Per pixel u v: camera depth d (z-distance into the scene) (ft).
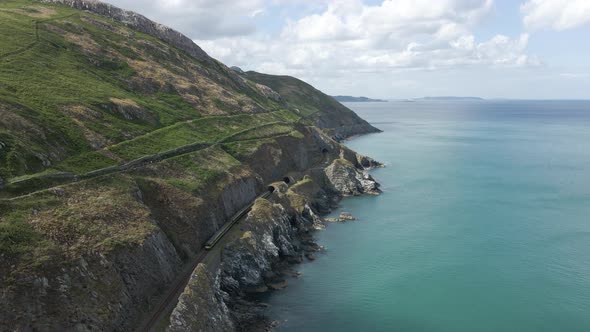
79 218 163.63
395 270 229.25
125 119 284.82
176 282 175.63
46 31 347.36
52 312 126.82
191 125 336.70
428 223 300.20
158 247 176.55
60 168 197.36
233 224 242.37
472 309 193.36
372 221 305.73
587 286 212.84
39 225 150.10
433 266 233.55
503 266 233.55
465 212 323.57
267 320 181.47
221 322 165.07
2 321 117.08
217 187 256.32
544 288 211.00
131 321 145.59
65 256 141.69
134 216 182.50
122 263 155.53
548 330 178.91
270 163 356.38
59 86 272.72
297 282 215.72
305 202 303.27
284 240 246.27
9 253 132.05
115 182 202.69
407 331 177.47
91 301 136.77
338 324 181.06
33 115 219.20
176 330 146.30
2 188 164.66
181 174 247.29
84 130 237.86
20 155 185.06
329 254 249.55
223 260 205.16
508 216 313.32
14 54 286.87
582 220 304.30
